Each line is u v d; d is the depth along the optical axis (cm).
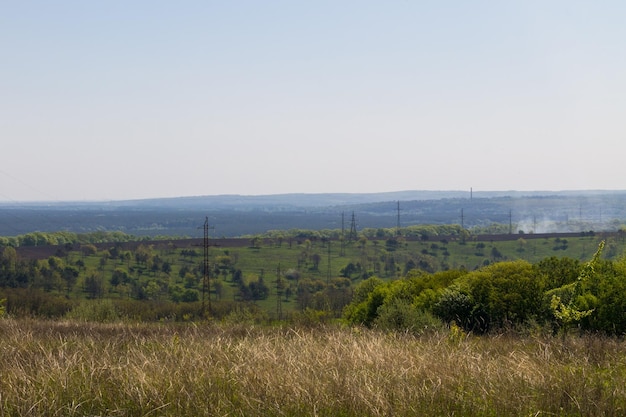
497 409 858
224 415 830
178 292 10825
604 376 1039
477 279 2839
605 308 2108
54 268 10906
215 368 1051
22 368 1039
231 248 17262
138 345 1381
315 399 884
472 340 1489
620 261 2353
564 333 1391
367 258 16650
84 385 951
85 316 4116
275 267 15225
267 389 919
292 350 1198
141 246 15262
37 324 2284
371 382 951
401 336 1475
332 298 7725
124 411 850
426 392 920
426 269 15112
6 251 11006
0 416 820
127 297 10219
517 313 2614
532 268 2842
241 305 6800
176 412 859
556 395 887
